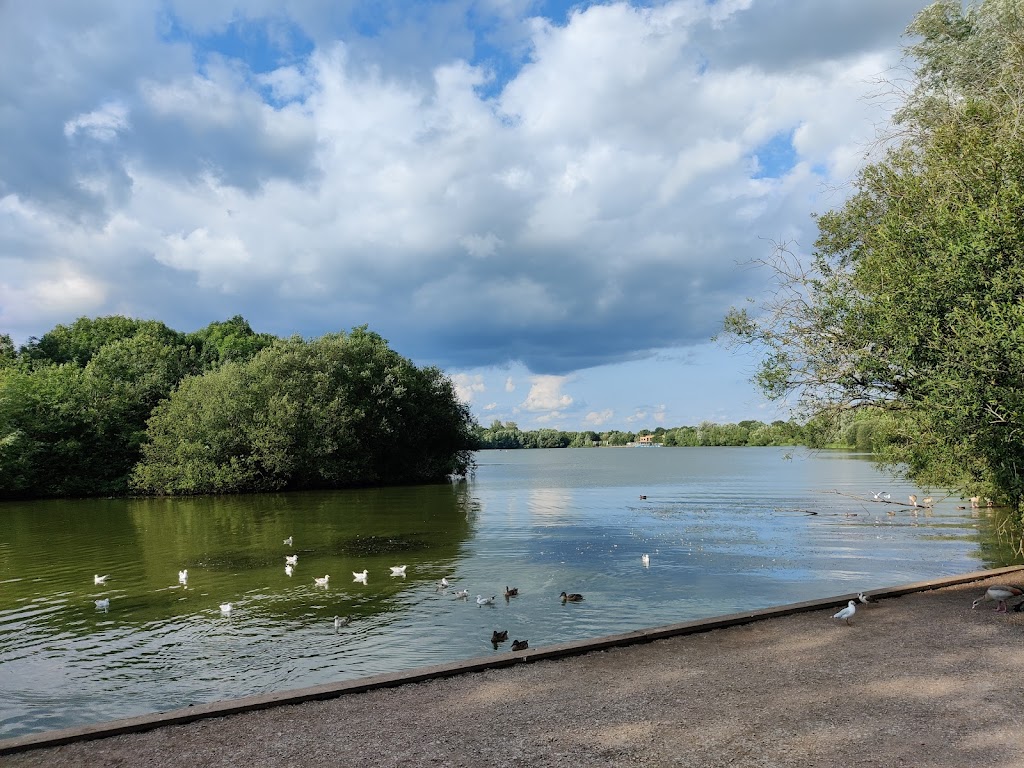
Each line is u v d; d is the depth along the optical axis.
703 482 65.88
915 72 17.94
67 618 16.80
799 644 10.17
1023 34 14.43
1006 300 11.16
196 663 13.12
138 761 6.87
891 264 12.82
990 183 11.91
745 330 15.26
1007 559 21.89
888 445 16.05
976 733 6.78
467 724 7.50
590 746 6.80
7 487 54.78
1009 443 11.10
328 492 58.25
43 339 82.44
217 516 40.25
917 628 10.85
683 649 10.16
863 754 6.39
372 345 72.50
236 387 59.06
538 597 17.89
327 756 6.81
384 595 18.53
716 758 6.43
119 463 61.28
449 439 76.12
